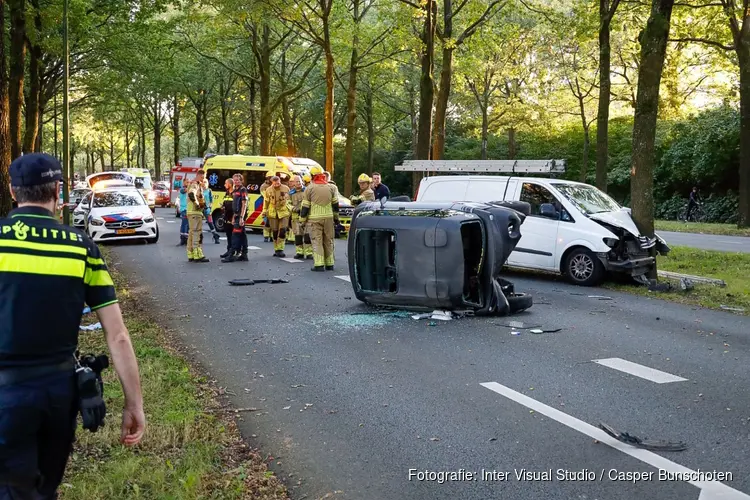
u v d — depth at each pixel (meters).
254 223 22.53
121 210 19.52
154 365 6.53
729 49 24.89
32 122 24.67
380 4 25.22
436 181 13.99
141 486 4.00
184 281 12.44
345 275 13.09
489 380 6.25
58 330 2.70
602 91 19.66
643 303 10.32
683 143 37.91
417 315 9.09
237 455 4.59
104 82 32.56
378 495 4.00
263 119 33.53
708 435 4.89
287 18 24.23
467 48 24.67
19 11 18.78
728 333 8.27
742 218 27.72
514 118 41.09
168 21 31.83
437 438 4.86
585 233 12.02
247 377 6.44
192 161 40.66
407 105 46.81
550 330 8.30
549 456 4.53
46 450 2.76
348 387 6.08
